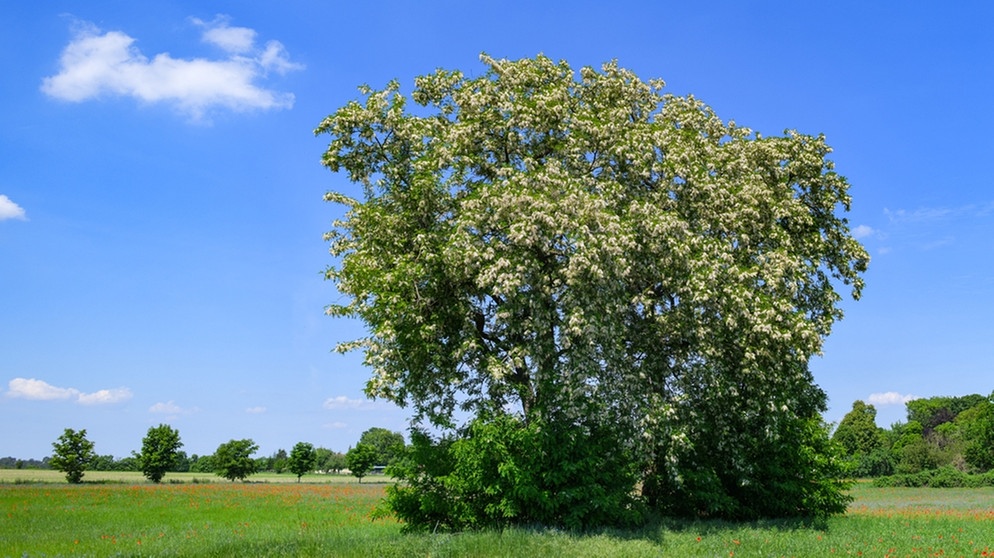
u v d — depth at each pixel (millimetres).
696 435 22891
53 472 111938
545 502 18938
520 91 23641
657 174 22469
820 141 28203
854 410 113375
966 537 20141
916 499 52188
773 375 21750
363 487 64875
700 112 26172
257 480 90312
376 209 23328
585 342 20219
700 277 20391
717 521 22391
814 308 26359
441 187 22875
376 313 21125
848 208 28406
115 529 26656
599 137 22453
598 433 20891
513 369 21312
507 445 19703
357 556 14469
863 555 16109
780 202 24891
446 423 21484
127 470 129375
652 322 22719
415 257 22359
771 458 23969
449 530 19828
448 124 24906
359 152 23828
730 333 21781
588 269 19562
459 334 22016
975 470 86125
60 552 19234
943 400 146500
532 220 19531
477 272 21094
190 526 27719
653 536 18484
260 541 17703
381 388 20422
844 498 25812
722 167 24609
